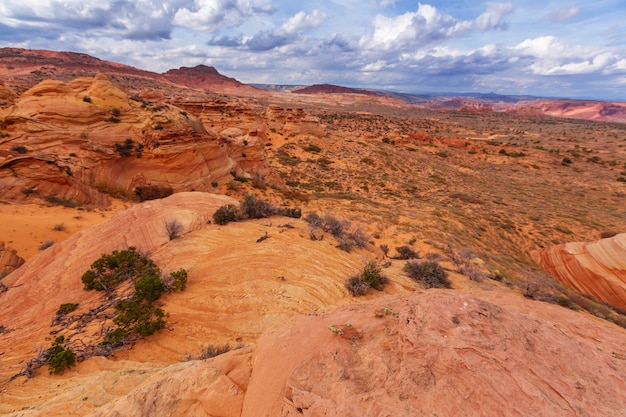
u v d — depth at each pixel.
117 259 11.56
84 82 31.48
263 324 9.13
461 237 26.62
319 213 29.75
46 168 23.30
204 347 8.27
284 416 3.50
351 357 3.89
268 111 87.75
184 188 29.89
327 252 13.66
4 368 7.38
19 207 20.58
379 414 3.06
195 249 13.16
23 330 9.06
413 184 53.66
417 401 3.12
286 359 4.25
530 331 3.87
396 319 4.45
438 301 4.40
